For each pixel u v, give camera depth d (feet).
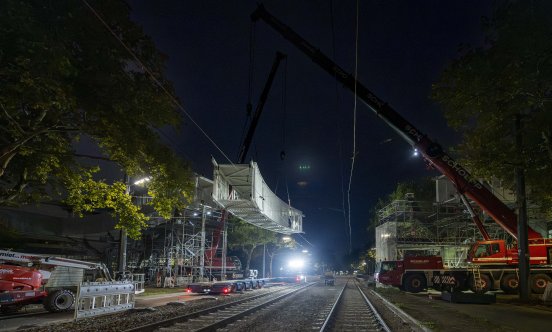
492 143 66.44
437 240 161.89
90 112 52.60
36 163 60.03
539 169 66.44
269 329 46.34
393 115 98.58
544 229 126.82
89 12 47.26
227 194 101.35
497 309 66.69
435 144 96.78
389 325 49.57
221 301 82.28
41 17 42.78
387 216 178.91
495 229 149.69
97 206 71.31
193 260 138.31
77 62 48.55
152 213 129.49
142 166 63.41
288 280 192.75
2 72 41.65
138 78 53.78
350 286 165.48
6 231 112.57
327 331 45.21
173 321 49.03
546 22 50.34
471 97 57.67
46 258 61.05
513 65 52.60
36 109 52.90
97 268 66.59
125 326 46.32
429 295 100.01
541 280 98.22
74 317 50.47
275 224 133.18
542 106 57.11
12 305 57.82
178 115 58.95
